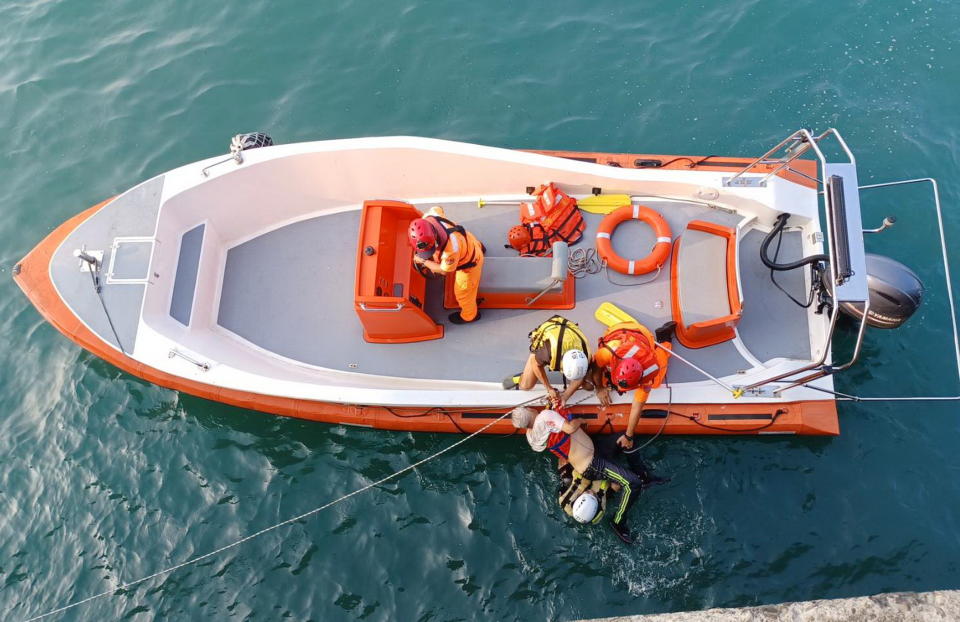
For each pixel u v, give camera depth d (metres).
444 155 5.15
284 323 5.30
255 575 4.84
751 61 6.73
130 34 7.53
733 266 4.74
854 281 3.92
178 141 6.82
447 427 4.89
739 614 3.82
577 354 4.16
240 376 4.63
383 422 4.89
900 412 5.04
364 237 4.72
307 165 5.28
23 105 7.13
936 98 6.39
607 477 4.69
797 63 6.66
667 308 5.00
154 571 4.90
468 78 6.96
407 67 7.08
